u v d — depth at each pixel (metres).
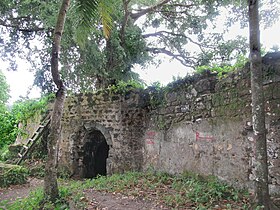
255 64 4.32
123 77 14.76
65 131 11.39
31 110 15.48
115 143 10.16
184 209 5.14
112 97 10.44
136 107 10.08
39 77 13.21
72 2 9.16
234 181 6.12
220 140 6.63
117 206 5.54
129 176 8.60
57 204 5.43
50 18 10.62
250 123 5.73
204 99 7.26
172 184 7.14
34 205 5.53
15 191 8.05
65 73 12.18
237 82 6.18
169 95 8.81
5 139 15.62
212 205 5.20
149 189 6.90
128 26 15.09
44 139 12.66
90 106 10.88
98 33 11.42
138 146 10.02
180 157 8.12
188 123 7.86
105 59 13.04
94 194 6.63
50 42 12.41
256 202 4.18
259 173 4.18
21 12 11.47
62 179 10.28
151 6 14.97
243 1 12.13
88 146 11.31
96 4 6.90
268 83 5.27
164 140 8.91
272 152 5.12
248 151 5.78
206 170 7.06
